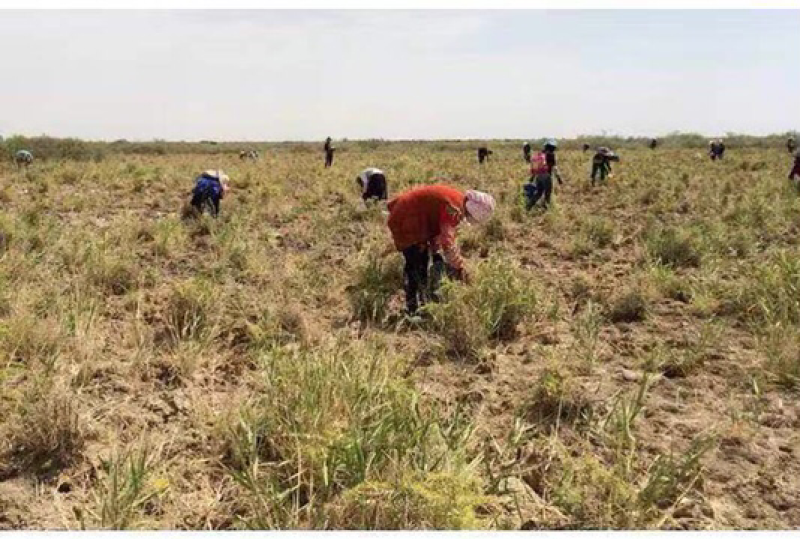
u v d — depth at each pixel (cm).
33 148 3675
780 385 474
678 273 800
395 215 617
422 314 604
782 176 2106
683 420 421
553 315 605
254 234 1016
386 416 346
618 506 311
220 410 416
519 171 2427
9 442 363
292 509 310
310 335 539
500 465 359
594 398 445
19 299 580
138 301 605
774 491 344
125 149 5803
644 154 4022
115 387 448
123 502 305
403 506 293
